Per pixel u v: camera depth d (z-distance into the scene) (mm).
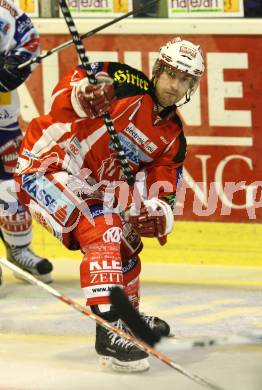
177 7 12969
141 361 9328
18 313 11406
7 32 11672
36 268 12578
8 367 9547
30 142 9648
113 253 9141
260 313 11305
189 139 13172
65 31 13258
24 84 13430
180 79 9227
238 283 12586
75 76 9344
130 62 13188
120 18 9609
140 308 11578
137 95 9312
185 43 9328
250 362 9641
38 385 9031
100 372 9414
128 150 9547
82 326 10891
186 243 13367
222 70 12969
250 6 12836
